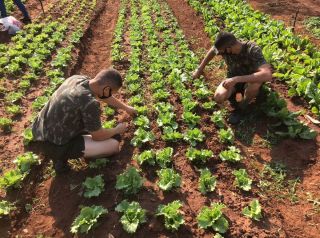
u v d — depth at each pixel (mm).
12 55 3672
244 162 2189
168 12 4891
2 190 2047
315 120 2486
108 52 3945
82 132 2064
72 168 2158
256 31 3766
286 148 2279
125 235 1744
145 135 2361
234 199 1937
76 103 1819
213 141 2371
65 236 1779
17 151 2369
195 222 1799
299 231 1767
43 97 2867
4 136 2521
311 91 2641
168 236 1732
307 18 4359
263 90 2674
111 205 1905
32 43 3922
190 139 2348
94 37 4441
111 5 5723
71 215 1888
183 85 2969
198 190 1998
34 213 1923
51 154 2002
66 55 3564
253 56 2307
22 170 2141
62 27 4355
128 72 3328
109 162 2186
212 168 2156
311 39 3840
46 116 1931
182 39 3982
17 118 2729
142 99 2875
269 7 4762
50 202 1975
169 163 2180
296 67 2951
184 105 2688
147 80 3199
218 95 2535
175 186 1994
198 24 4430
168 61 3414
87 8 5348
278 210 1876
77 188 2027
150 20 4574
